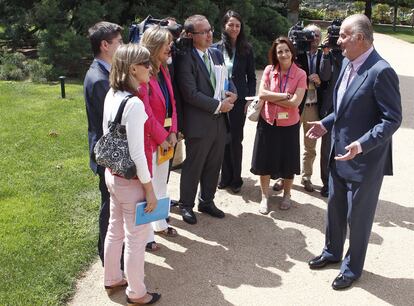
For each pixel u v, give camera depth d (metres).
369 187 3.33
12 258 3.75
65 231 4.20
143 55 2.84
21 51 13.94
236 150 5.12
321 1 42.50
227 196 5.17
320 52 4.93
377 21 38.44
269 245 4.17
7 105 8.21
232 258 3.95
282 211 4.82
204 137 4.23
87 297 3.40
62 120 7.43
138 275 3.16
